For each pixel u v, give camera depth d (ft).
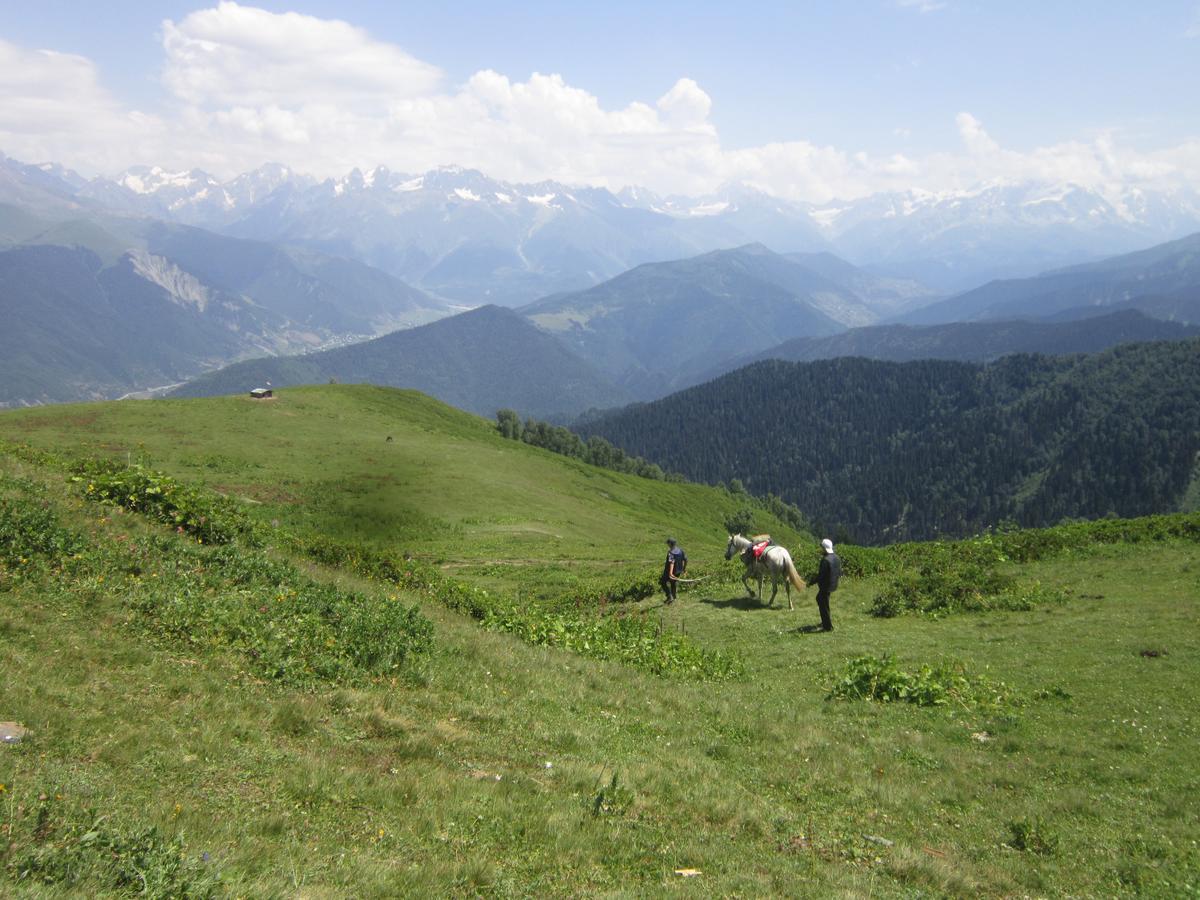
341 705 39.86
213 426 268.82
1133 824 34.99
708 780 38.99
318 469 235.61
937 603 80.48
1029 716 49.49
